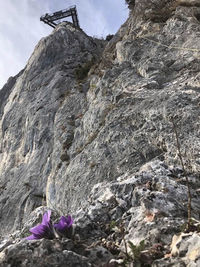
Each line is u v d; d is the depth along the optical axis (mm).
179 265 2307
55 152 12180
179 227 2980
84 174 8516
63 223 2855
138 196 3980
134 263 2502
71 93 15203
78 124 12586
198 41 10203
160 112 7406
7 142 18906
